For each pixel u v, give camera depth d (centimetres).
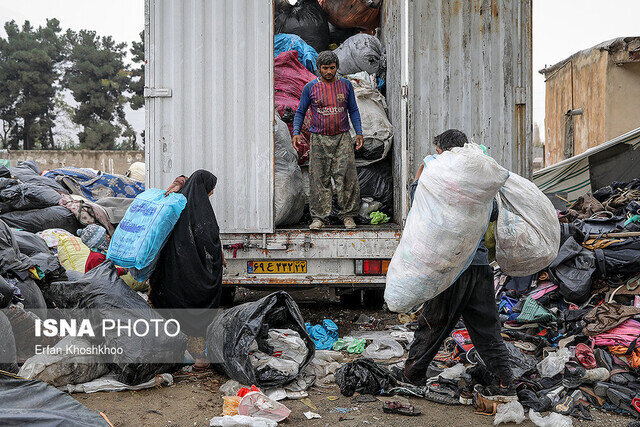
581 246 551
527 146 587
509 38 582
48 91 4106
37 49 4100
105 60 4238
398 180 631
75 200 764
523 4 581
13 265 485
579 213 655
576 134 1694
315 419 395
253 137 584
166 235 467
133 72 4294
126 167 3019
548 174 1103
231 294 664
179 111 581
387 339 538
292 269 591
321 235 587
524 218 389
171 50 579
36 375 407
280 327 480
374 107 685
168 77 581
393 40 681
